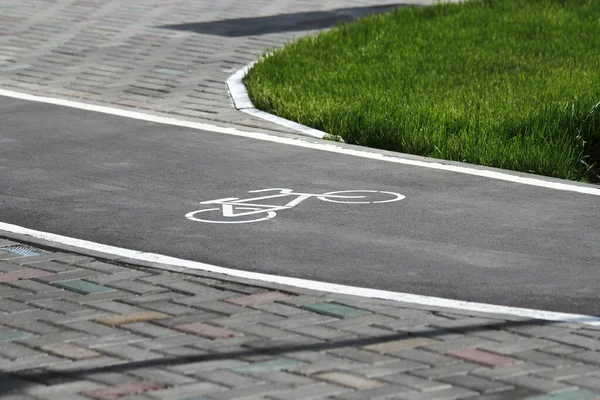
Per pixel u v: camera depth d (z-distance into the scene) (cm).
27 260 2019
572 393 1402
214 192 2517
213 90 3656
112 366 1497
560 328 1652
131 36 4566
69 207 2398
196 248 2100
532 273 1950
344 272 1950
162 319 1689
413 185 2589
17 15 5016
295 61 3975
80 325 1664
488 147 2866
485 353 1541
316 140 3038
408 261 2014
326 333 1623
